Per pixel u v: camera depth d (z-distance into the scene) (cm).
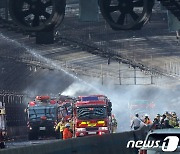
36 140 13712
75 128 10431
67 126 8319
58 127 11006
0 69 18262
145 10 4884
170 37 19125
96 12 4962
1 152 3319
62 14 4875
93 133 10375
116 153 5803
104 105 10425
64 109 13350
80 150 4903
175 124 9088
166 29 18388
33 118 13650
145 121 9681
